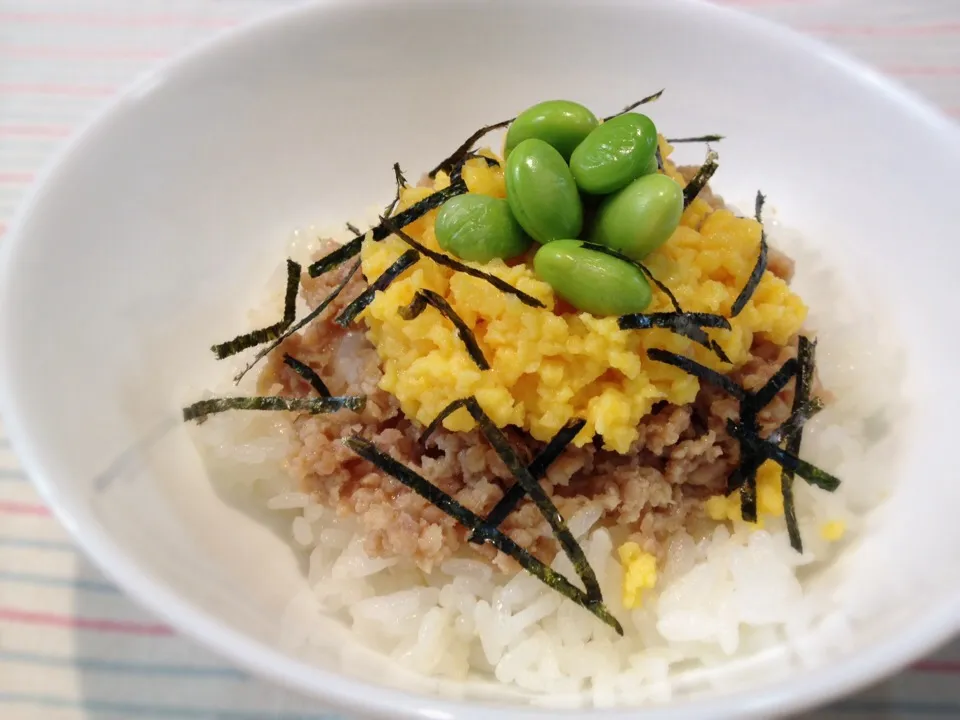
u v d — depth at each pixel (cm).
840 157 14
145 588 8
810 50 14
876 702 10
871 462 12
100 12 20
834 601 10
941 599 8
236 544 11
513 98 15
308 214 15
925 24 19
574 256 10
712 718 7
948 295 12
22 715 10
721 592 11
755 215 14
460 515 10
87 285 11
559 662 11
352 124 15
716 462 12
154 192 13
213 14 20
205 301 13
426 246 11
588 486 11
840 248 14
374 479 11
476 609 11
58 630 11
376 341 11
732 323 11
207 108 14
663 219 10
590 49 15
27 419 9
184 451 11
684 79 15
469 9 14
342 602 11
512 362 10
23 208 11
